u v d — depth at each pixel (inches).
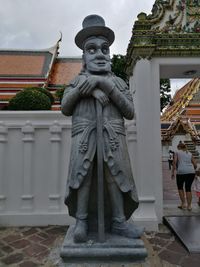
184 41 233.0
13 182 228.7
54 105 365.1
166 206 289.1
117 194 121.3
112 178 120.0
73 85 130.1
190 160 279.3
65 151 233.5
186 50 232.2
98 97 119.9
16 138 232.1
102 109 122.4
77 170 118.6
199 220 223.3
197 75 267.4
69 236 124.7
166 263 155.1
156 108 233.0
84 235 116.6
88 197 121.5
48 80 559.5
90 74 128.8
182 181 275.9
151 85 233.8
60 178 231.1
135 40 229.3
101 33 129.8
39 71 600.4
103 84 120.6
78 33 130.6
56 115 233.3
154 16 237.9
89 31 128.3
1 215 223.0
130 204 125.6
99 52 128.3
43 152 232.4
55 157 230.5
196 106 1047.6
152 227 211.9
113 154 119.2
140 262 113.1
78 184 117.8
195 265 152.7
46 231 209.6
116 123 123.5
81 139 120.4
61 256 114.3
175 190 414.6
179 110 1061.1
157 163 230.7
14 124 231.1
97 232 126.1
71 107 127.1
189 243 175.9
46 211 227.5
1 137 228.1
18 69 609.0
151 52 228.8
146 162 222.5
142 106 227.3
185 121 1005.2
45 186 229.9
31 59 654.5
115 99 122.7
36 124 232.2
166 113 1157.7
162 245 182.1
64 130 234.2
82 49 136.6
